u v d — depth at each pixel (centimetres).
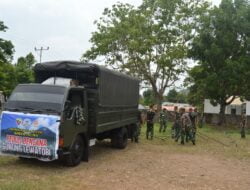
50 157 1126
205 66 4100
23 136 1146
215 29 3991
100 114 1380
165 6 4472
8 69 5866
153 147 1895
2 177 1023
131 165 1336
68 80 1336
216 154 1750
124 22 4372
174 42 4491
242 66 3809
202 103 5381
